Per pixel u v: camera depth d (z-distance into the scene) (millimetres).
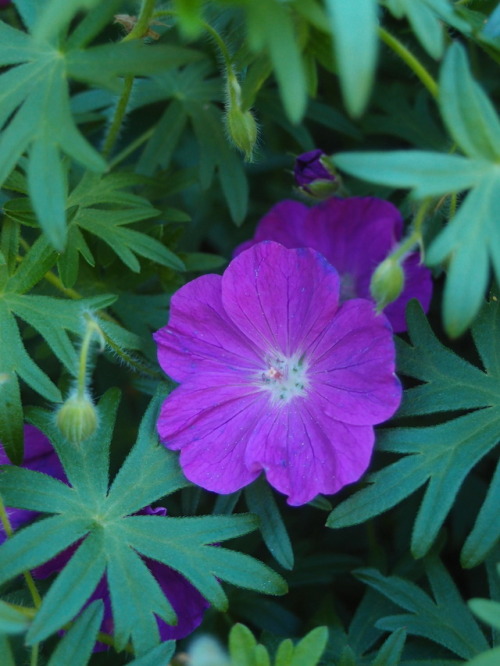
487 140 205
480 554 225
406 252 216
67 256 248
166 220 273
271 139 312
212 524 229
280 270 233
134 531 227
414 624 237
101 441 234
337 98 302
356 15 190
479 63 297
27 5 224
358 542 278
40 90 214
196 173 282
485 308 237
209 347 238
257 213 319
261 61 226
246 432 236
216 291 235
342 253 272
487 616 202
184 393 234
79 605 217
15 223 241
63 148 210
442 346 236
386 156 203
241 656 207
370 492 229
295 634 261
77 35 217
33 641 212
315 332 233
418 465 230
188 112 288
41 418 234
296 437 234
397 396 223
